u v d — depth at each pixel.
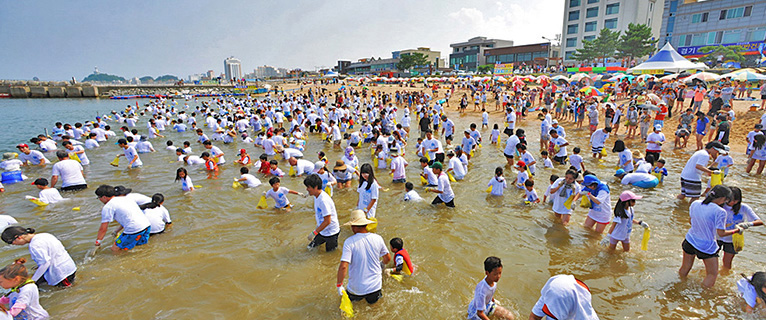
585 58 62.59
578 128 20.64
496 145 16.78
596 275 5.80
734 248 5.44
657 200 9.12
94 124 19.38
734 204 5.43
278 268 6.19
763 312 4.59
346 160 11.43
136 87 75.31
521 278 5.77
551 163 12.55
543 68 65.25
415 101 37.72
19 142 19.41
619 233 6.40
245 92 68.75
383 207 8.95
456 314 4.95
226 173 12.21
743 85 23.12
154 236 7.38
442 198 8.80
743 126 16.16
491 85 44.03
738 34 48.06
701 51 49.41
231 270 6.14
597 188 7.23
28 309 4.75
